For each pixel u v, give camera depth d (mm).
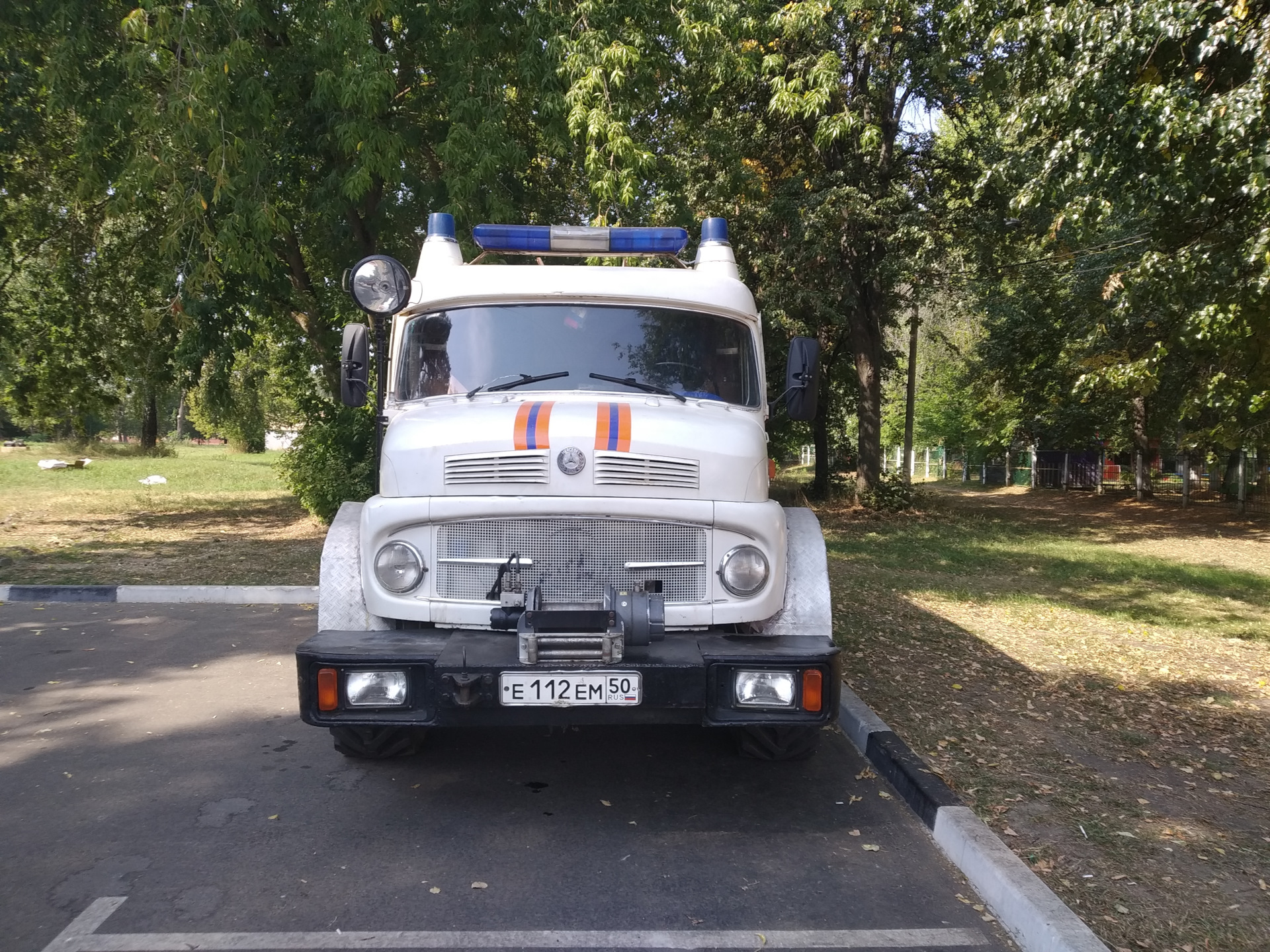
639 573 4160
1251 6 6762
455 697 3770
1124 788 4609
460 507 4109
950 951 3215
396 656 3834
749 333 5254
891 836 4148
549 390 4852
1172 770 4930
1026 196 7883
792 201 18094
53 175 15930
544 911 3412
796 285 18797
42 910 3354
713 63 11797
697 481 4195
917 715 5680
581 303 5086
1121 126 7125
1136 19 6957
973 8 8305
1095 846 3898
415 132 12336
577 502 4090
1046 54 7684
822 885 3668
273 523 15680
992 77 8906
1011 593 10688
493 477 4117
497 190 11594
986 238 18438
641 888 3607
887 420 46250
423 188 12523
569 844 4000
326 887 3568
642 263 9117
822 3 14336
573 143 11305
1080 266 18656
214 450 57781
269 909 3389
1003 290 21656
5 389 19109
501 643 3982
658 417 4398
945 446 44906
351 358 5219
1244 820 4262
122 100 11805
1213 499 28312
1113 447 32281
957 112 18344
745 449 4340
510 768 4910
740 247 18828
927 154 19094
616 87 10672
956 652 7434
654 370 4996
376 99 10680
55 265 17719
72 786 4520
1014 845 3883
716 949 3186
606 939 3227
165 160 11086
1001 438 35625
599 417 4289
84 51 11961
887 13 16547
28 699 5891
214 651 7129
